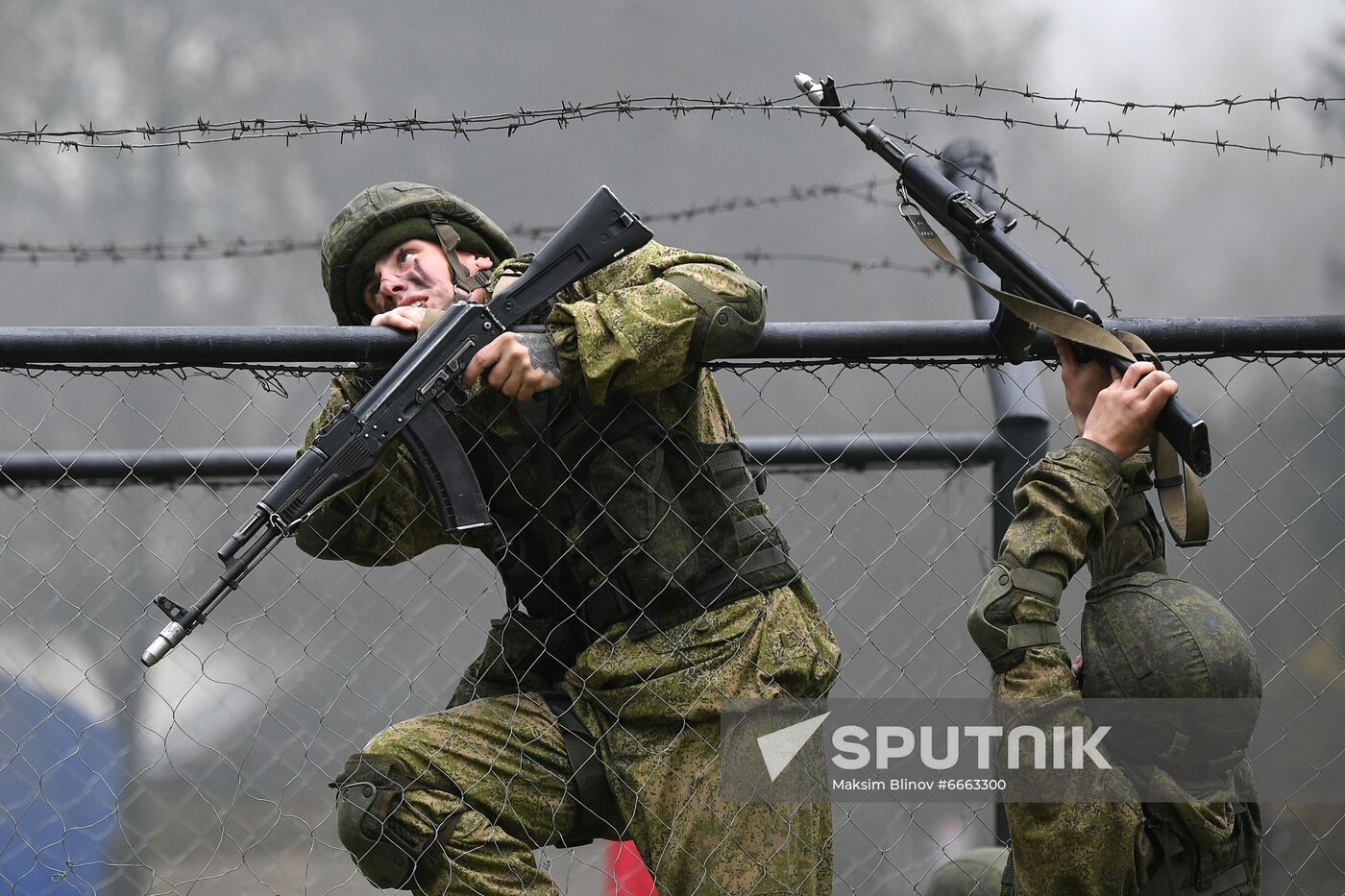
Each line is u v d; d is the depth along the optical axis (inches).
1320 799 534.0
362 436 366.0
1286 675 791.1
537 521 402.3
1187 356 424.8
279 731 760.3
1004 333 407.5
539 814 391.5
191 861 667.4
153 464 565.3
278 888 677.9
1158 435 382.0
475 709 398.0
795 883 377.7
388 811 378.6
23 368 377.7
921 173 403.9
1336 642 1011.9
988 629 363.6
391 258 430.3
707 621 387.9
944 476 626.5
